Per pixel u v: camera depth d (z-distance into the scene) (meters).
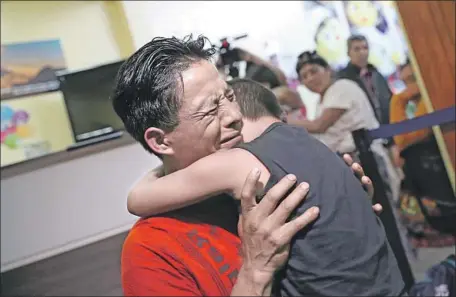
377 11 2.72
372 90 2.65
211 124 0.96
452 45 2.33
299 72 2.60
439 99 2.35
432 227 2.56
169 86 0.94
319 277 0.88
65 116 2.59
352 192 0.95
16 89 2.54
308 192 0.91
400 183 2.60
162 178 1.02
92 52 2.64
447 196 2.56
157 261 0.98
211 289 0.95
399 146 2.63
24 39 2.58
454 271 2.01
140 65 0.97
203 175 0.95
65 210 2.00
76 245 1.99
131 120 1.00
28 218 1.96
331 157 0.99
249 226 0.90
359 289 0.88
